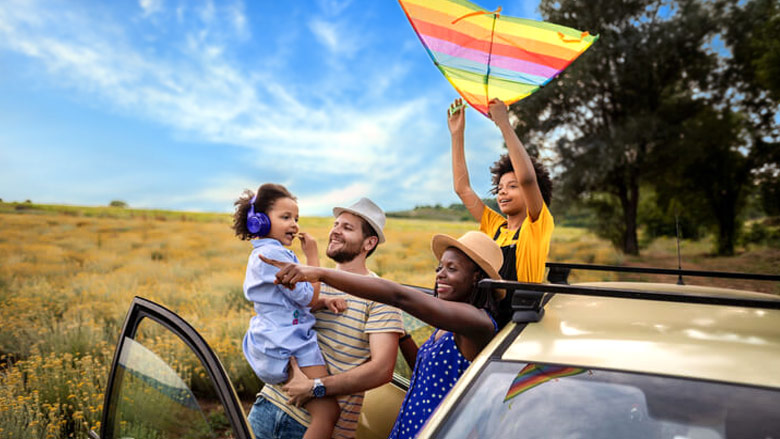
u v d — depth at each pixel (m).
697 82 38.06
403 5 2.89
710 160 38.19
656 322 2.00
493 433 1.70
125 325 2.69
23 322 8.50
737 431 1.50
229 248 35.06
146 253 30.31
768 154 37.34
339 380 2.59
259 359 2.66
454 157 3.73
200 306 11.52
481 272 2.55
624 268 2.63
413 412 2.47
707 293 2.46
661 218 42.47
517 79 2.90
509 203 3.29
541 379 1.77
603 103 38.44
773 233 36.44
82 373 5.92
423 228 60.84
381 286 2.03
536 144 38.28
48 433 4.93
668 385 1.65
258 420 2.77
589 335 1.94
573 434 1.61
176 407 2.36
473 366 1.92
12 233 37.09
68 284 14.44
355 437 2.94
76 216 57.59
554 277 2.77
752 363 1.68
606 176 37.75
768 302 1.62
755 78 37.09
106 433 2.66
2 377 6.06
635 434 1.58
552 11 37.09
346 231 2.95
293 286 1.98
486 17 2.79
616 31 36.75
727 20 36.38
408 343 3.27
